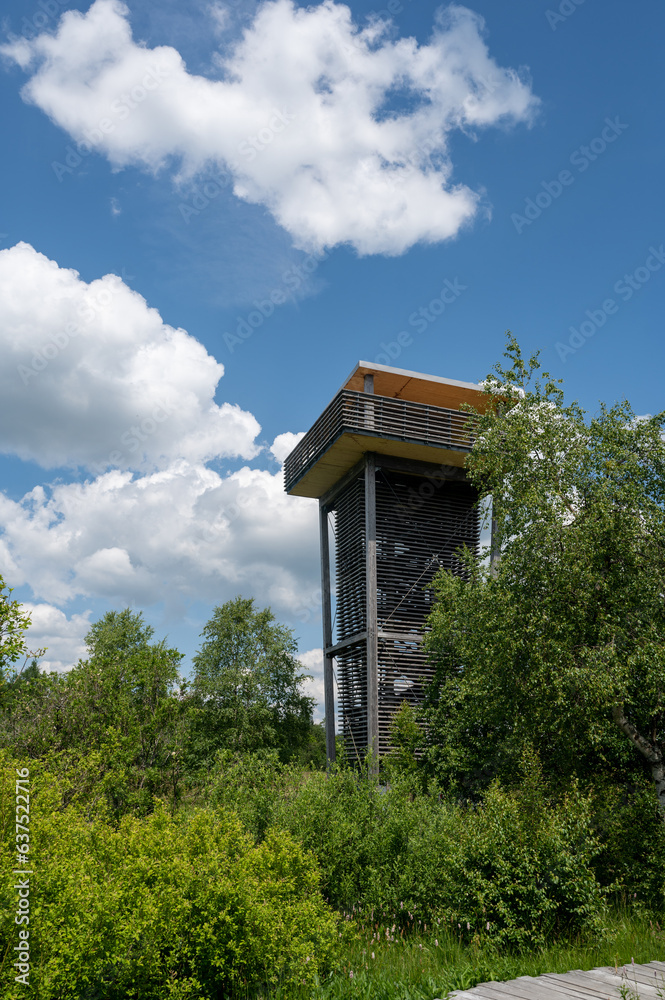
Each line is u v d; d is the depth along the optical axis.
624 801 11.22
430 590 20.38
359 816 9.62
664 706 10.45
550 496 11.62
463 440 20.17
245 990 5.90
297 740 29.81
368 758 15.84
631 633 10.59
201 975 5.75
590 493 11.52
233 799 10.29
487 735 15.18
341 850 9.07
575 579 10.73
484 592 12.29
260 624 30.39
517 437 12.20
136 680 14.95
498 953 7.19
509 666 11.30
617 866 9.77
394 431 19.39
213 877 6.06
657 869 9.45
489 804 9.11
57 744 12.84
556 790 10.50
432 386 20.95
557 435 12.06
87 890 5.26
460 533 21.62
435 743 16.84
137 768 14.03
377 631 19.25
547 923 7.41
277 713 30.03
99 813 9.51
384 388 21.17
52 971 4.58
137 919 5.26
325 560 23.42
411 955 7.09
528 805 9.17
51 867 5.14
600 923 7.36
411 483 21.56
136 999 5.31
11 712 13.23
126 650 27.64
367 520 19.88
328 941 6.75
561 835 8.11
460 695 15.14
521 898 7.64
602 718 10.81
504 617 11.41
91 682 14.36
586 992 5.53
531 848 7.94
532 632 11.02
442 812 10.16
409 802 10.28
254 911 5.98
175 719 14.99
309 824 9.19
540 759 11.49
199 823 6.92
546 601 10.91
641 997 5.40
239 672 28.55
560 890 7.59
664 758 10.89
